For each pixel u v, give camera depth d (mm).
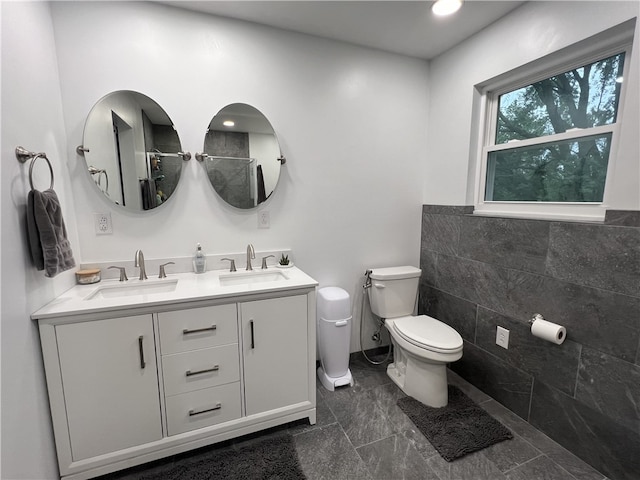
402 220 2373
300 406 1637
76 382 1237
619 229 1250
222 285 1592
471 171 2037
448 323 2219
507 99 1896
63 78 1471
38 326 1168
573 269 1426
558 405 1526
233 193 1846
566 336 1471
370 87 2129
